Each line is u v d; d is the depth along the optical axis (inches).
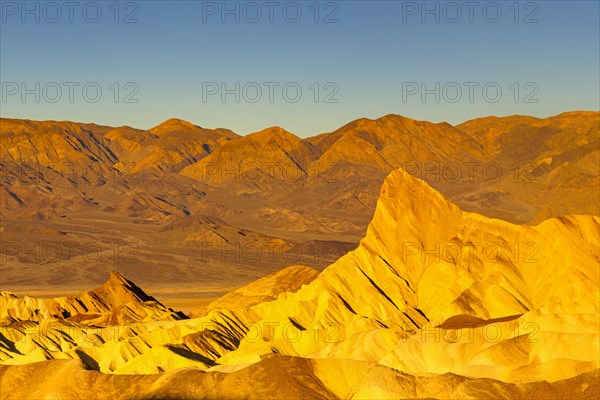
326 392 4451.3
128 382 4685.0
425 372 4758.9
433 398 4202.8
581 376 4242.1
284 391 4384.8
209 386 4515.3
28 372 4955.7
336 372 4544.8
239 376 4544.8
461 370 4714.6
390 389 4352.9
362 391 4372.5
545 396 4163.4
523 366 4606.3
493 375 4594.0
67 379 4761.3
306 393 4402.1
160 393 4532.5
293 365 4542.3
